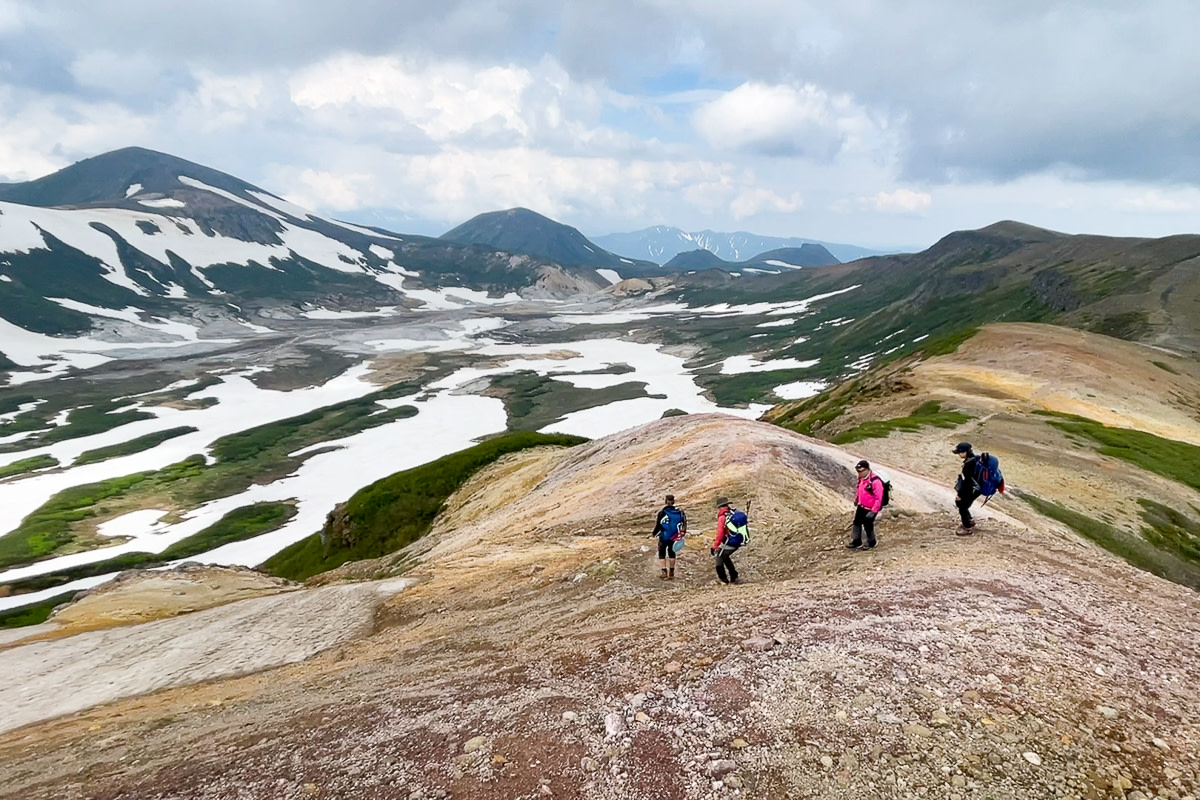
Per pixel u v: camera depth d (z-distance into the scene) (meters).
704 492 30.98
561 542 29.53
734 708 9.38
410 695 12.53
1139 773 7.78
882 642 10.93
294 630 26.11
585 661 12.40
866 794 7.51
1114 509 40.94
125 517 102.00
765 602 13.93
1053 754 8.08
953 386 74.19
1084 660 10.45
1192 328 110.12
